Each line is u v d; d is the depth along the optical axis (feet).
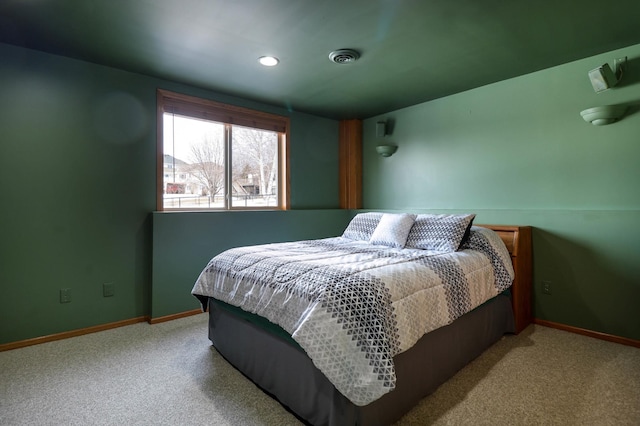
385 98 11.92
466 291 6.77
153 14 6.65
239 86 10.68
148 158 9.95
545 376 6.51
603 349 7.77
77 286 8.86
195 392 6.08
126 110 9.52
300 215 13.15
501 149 10.39
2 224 7.91
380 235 9.55
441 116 11.91
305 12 6.60
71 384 6.32
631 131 8.14
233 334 7.06
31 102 8.21
